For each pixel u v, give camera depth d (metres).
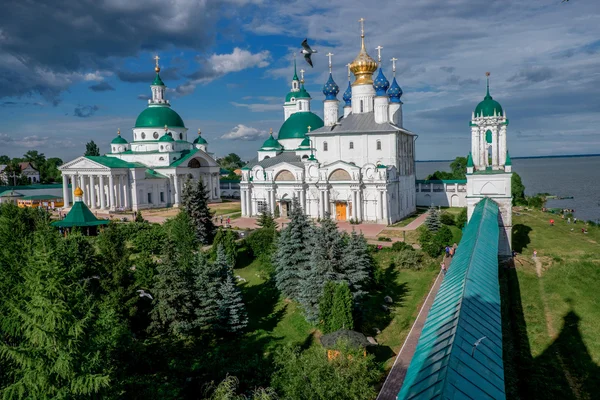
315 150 101.94
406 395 17.64
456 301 23.42
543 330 40.34
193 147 144.12
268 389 27.25
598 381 31.89
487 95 68.69
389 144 96.06
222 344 41.03
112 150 143.50
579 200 180.62
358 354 29.45
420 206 122.81
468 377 16.88
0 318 27.02
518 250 69.38
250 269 64.31
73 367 22.09
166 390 31.34
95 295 40.72
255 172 104.38
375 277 53.03
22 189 148.50
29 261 26.16
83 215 81.12
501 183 64.31
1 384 25.12
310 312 44.81
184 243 64.50
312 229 53.84
